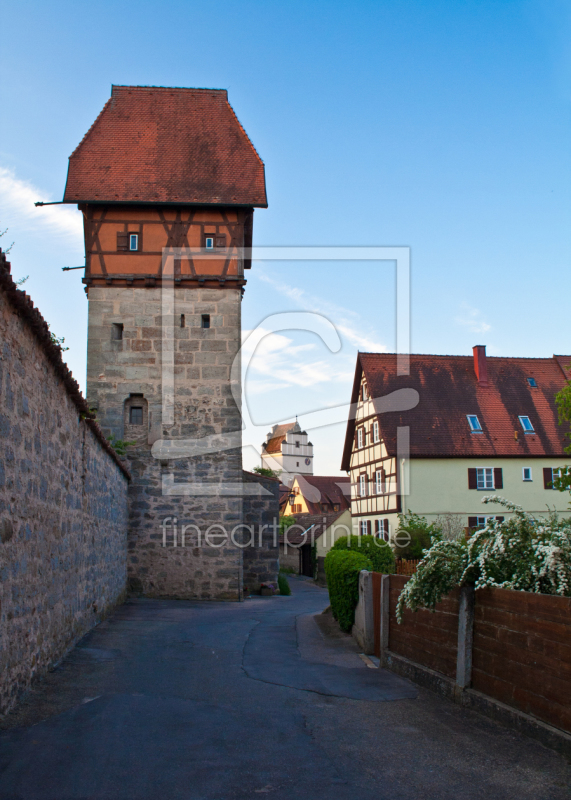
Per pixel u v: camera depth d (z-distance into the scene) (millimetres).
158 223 18078
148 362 17734
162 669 7781
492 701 5652
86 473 9750
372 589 9453
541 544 5844
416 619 7574
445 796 4016
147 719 5582
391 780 4281
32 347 6441
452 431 30984
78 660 7914
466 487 30203
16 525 5957
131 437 17594
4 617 5562
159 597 17062
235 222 18234
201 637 10438
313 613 14320
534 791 4078
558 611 4852
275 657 8938
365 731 5402
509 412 32312
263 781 4230
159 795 3957
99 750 4727
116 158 18516
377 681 7441
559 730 4766
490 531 6270
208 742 5023
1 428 5512
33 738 4953
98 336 17750
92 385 17578
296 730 5426
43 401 6934
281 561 42844
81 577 9406
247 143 19094
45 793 3939
